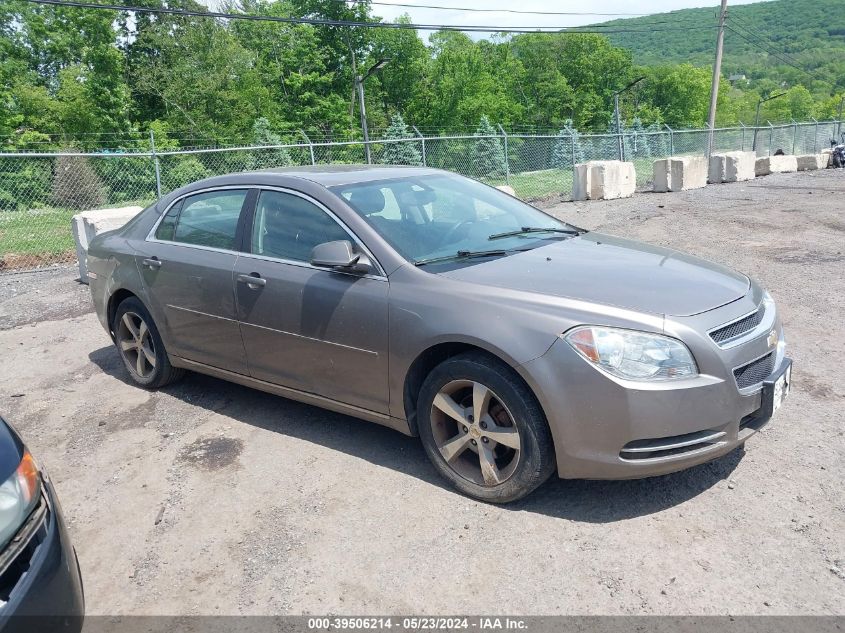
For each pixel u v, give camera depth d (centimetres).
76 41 3872
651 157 2969
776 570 274
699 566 278
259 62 4900
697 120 9581
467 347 331
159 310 462
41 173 2234
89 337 651
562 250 382
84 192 2264
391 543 304
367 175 428
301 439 409
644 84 9444
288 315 385
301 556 300
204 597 279
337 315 363
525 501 331
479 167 2333
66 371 559
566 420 298
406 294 342
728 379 299
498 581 276
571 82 8119
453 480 341
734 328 314
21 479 223
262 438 414
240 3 5100
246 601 275
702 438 299
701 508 318
